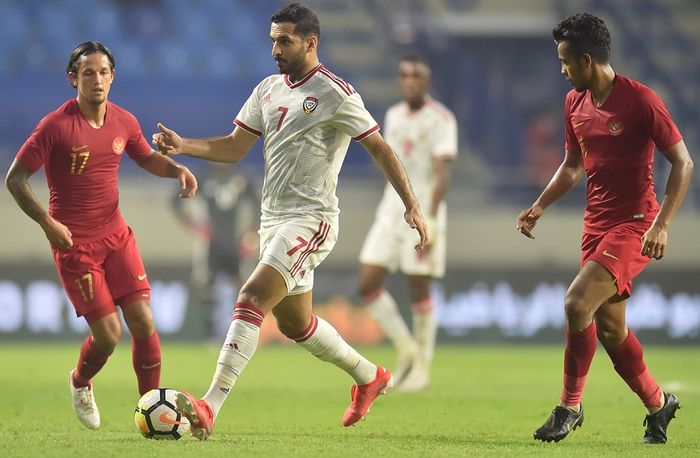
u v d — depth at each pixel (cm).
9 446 2031
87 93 2331
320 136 2236
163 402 2116
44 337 6075
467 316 6381
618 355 2338
